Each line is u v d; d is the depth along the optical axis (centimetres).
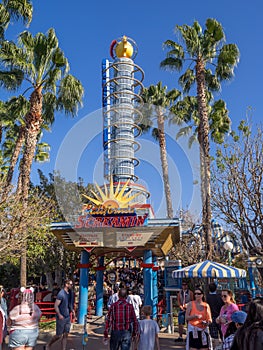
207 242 1388
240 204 1471
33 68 1408
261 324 273
